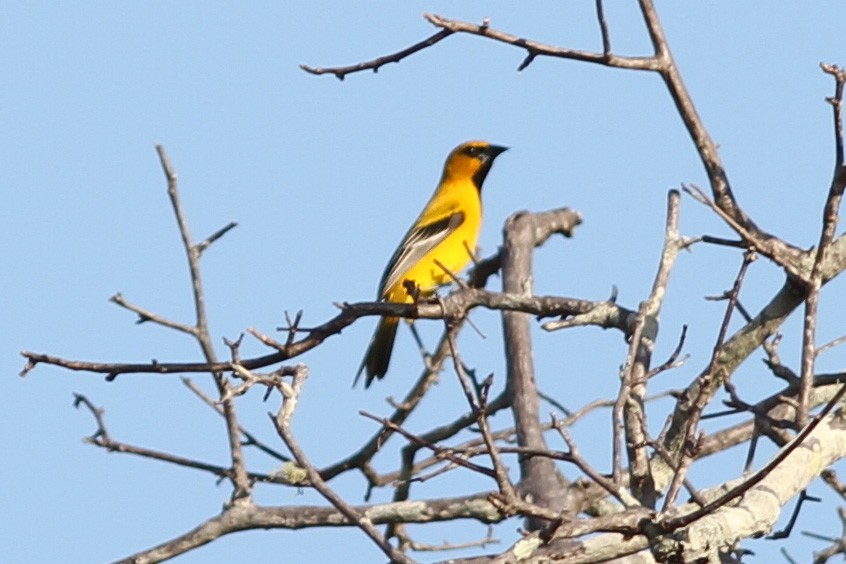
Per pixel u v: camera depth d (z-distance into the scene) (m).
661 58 11.19
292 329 10.97
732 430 12.82
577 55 10.84
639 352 11.06
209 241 12.89
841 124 8.89
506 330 14.70
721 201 11.23
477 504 11.84
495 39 10.71
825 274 10.77
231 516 12.72
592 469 8.12
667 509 7.90
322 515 12.46
